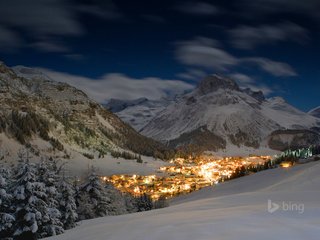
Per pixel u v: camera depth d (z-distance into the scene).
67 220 56.97
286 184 118.06
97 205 78.00
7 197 49.06
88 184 79.25
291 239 23.95
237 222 31.56
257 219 33.12
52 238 41.19
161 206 119.06
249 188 136.62
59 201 58.12
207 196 141.38
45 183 53.78
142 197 115.94
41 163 55.12
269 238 24.36
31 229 48.59
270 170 163.25
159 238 27.23
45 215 50.41
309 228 27.28
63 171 61.88
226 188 148.12
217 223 31.48
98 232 37.22
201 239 25.16
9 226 48.62
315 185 107.50
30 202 48.78
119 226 38.88
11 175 51.81
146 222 38.50
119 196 92.56
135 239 28.19
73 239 35.91
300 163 174.00
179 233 28.20
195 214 42.34
